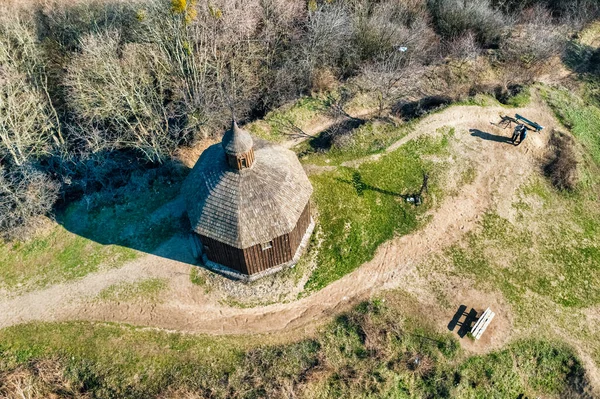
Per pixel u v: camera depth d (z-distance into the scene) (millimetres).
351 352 32969
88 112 37094
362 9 49656
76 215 39938
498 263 37375
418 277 36375
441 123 46000
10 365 32656
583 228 40469
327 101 49000
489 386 32688
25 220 38062
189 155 42969
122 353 32656
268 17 45750
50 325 34125
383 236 38500
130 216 39531
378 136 45094
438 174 42438
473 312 34844
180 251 37344
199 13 41250
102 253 37562
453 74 52438
